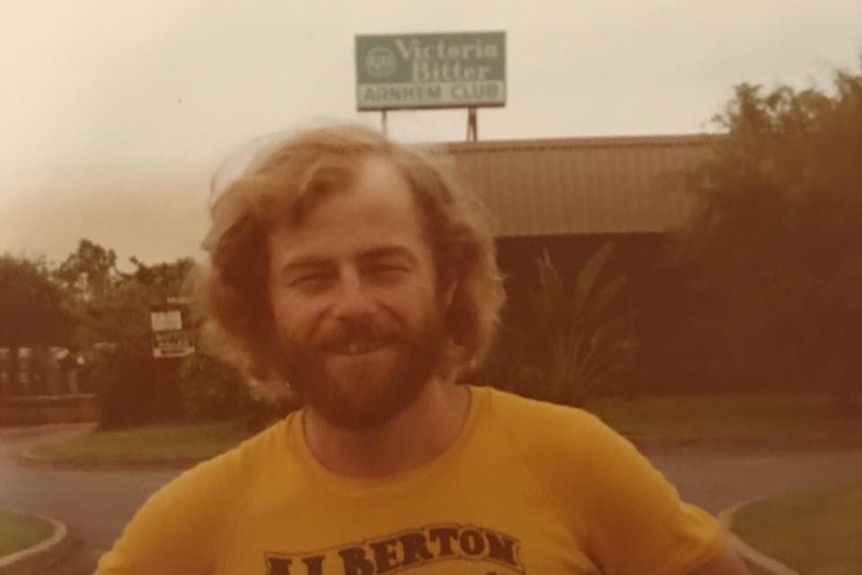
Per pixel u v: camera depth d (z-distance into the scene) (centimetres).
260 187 140
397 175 142
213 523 145
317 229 139
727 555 149
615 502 142
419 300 139
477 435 143
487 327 154
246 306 149
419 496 140
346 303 137
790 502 377
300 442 145
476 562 138
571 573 140
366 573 138
